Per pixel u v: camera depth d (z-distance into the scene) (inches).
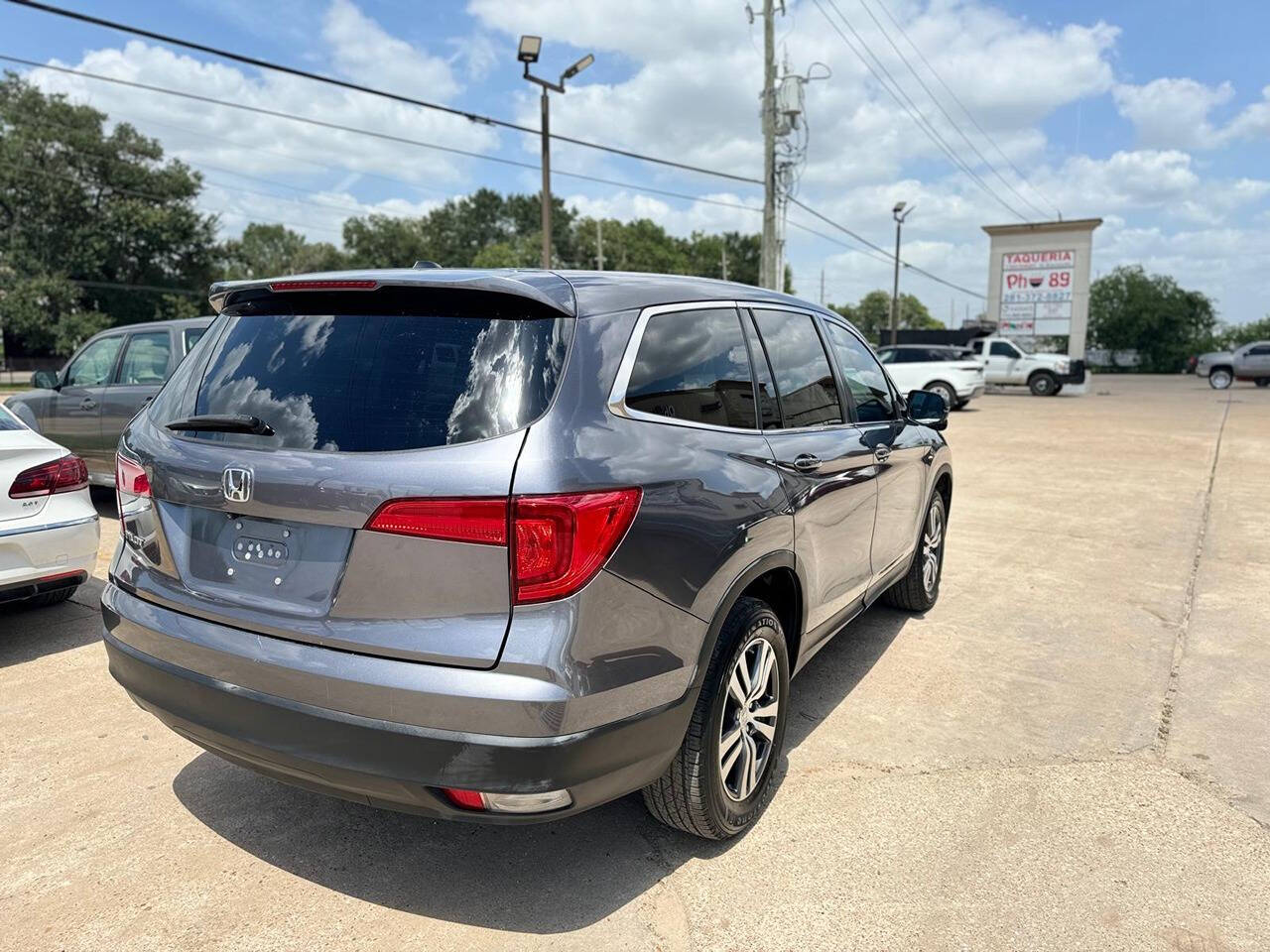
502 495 81.7
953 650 187.6
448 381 88.4
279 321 103.2
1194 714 154.6
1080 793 126.5
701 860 109.9
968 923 97.7
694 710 100.6
